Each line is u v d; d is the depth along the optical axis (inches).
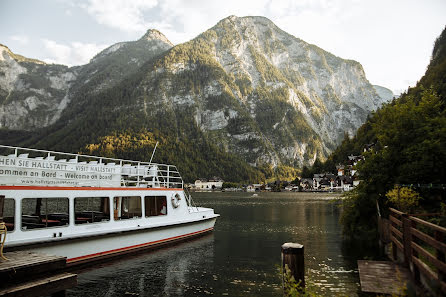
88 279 632.4
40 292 318.3
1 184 592.1
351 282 607.8
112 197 770.8
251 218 1777.8
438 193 828.6
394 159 938.7
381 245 888.3
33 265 327.6
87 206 713.6
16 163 616.1
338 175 6461.6
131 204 823.7
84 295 557.3
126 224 794.8
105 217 752.3
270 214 2015.3
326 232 1248.8
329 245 958.4
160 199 917.2
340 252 854.5
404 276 455.2
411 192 810.2
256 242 1034.1
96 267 703.1
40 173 650.8
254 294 560.7
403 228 500.1
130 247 798.5
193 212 1044.5
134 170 866.8
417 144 880.9
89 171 743.1
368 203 1005.8
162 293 567.2
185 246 946.1
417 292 382.3
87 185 735.7
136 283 617.3
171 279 642.2
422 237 391.5
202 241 1032.2
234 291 575.5
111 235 740.7
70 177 704.4
